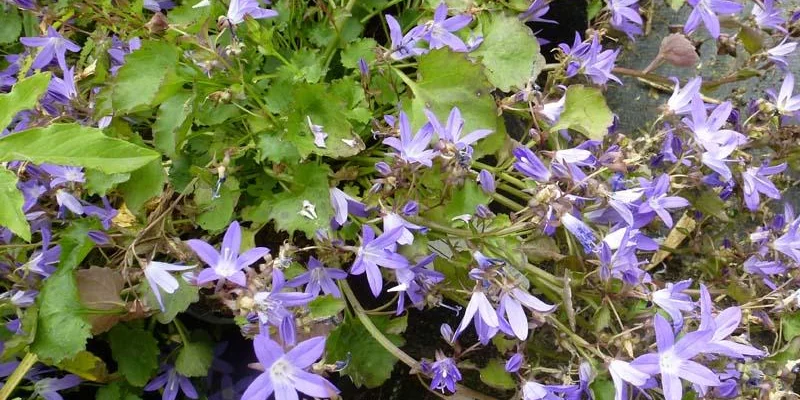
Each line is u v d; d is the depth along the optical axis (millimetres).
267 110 275
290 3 309
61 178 272
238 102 276
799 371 300
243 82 270
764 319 288
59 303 258
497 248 274
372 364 292
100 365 280
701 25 407
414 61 351
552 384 288
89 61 314
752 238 306
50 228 288
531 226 255
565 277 254
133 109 266
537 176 250
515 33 306
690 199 308
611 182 256
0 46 364
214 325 330
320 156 284
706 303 217
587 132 282
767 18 331
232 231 214
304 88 272
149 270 244
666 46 324
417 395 359
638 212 264
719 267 327
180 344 310
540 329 308
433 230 282
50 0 336
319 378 191
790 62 393
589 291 277
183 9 299
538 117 287
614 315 279
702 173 304
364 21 325
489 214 262
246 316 214
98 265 311
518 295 244
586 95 281
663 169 302
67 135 200
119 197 303
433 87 286
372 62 294
